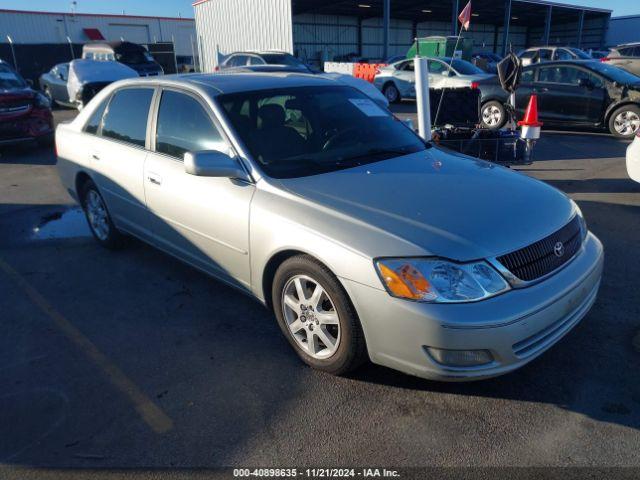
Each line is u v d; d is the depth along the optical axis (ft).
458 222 8.80
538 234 8.98
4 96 30.99
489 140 19.94
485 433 8.38
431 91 24.16
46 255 16.42
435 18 138.62
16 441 8.57
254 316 12.28
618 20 143.64
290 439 8.43
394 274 8.21
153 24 144.36
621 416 8.66
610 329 11.21
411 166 11.21
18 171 28.50
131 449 8.33
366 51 135.23
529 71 37.14
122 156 14.02
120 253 16.40
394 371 10.01
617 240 16.20
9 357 10.97
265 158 10.89
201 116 11.89
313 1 104.73
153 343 11.32
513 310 8.13
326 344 9.57
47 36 127.85
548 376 9.73
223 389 9.72
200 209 11.54
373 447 8.20
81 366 10.57
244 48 86.84
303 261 9.36
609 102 34.06
